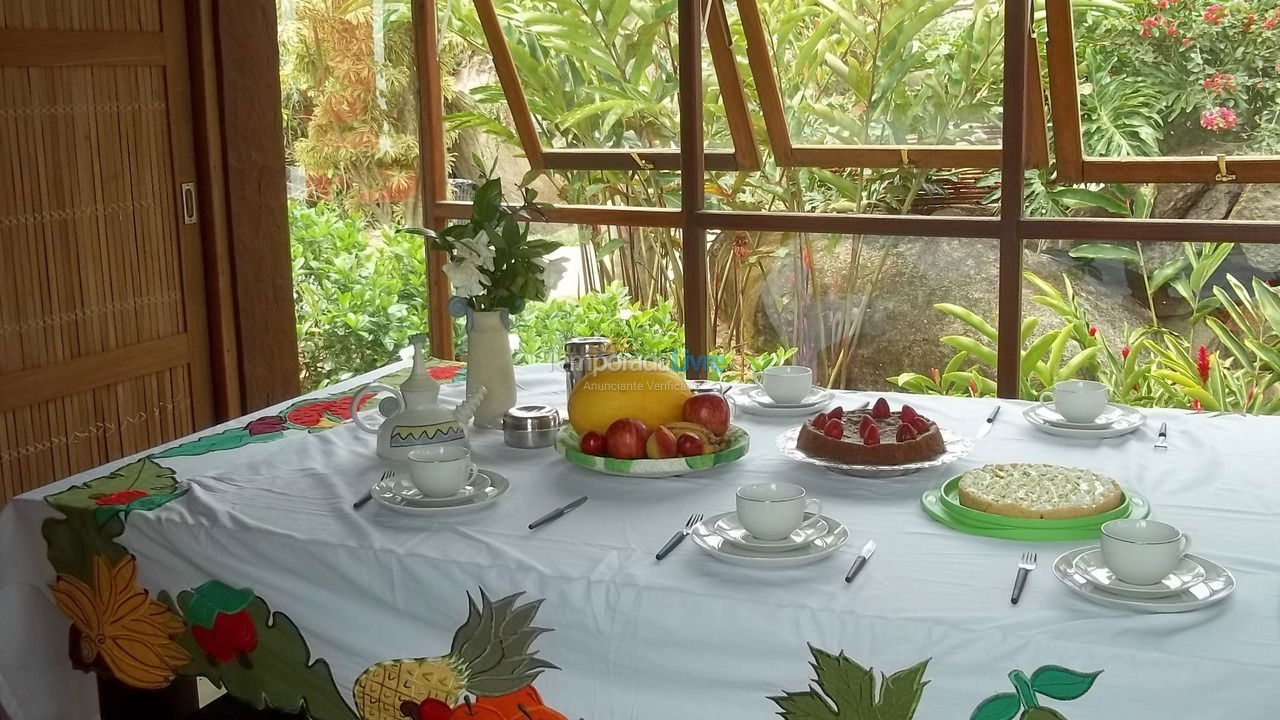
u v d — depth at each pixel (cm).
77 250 290
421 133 379
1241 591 124
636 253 363
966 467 171
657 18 344
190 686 193
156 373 315
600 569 135
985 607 121
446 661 140
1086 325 316
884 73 321
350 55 390
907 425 170
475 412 197
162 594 156
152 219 309
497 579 136
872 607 122
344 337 408
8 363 276
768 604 124
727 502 158
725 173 349
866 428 167
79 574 162
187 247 320
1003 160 301
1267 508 150
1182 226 288
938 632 118
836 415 177
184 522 154
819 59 326
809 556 133
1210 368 307
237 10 321
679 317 362
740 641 125
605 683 132
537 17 356
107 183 296
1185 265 302
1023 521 141
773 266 343
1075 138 304
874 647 120
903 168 326
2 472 277
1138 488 159
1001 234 306
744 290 348
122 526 157
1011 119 297
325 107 396
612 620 131
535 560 138
